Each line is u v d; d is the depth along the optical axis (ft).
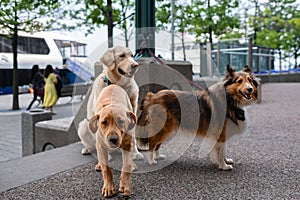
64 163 11.78
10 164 11.72
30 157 12.62
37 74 42.04
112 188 8.95
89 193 9.16
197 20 46.83
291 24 81.66
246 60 49.11
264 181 10.04
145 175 10.53
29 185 9.73
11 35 41.83
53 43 75.10
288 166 11.53
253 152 13.51
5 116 37.47
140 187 9.56
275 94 40.37
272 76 64.18
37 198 8.84
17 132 27.68
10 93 69.15
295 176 10.46
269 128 18.75
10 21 38.24
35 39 72.38
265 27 85.15
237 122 11.53
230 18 51.08
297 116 23.29
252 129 18.42
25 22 38.83
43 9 36.73
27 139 19.53
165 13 34.37
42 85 41.42
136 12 18.74
